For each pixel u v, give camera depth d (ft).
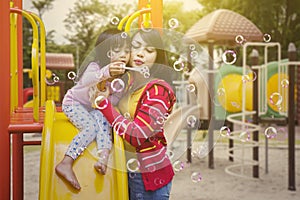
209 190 12.67
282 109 15.98
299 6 36.47
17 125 6.03
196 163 16.61
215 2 38.70
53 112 5.91
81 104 5.75
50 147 5.40
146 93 5.25
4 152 5.95
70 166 5.32
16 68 8.84
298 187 13.26
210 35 16.52
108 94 5.52
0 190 5.89
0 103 5.91
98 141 5.54
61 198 5.22
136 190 5.43
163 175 5.38
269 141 22.04
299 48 36.58
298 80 27.02
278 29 37.06
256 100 14.96
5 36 6.03
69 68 21.20
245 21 17.92
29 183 13.26
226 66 18.38
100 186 5.38
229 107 18.06
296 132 24.85
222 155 18.61
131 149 5.49
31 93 19.84
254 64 14.96
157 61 5.30
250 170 15.85
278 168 16.16
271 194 12.41
